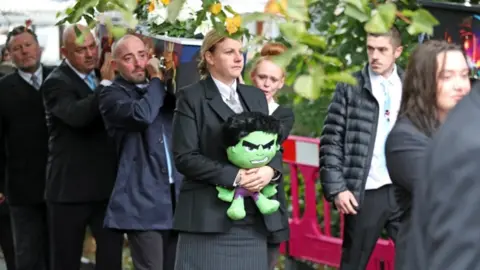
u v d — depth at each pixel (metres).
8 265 15.59
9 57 15.32
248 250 10.14
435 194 4.82
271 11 7.20
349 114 11.57
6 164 14.63
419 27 7.14
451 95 7.76
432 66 7.78
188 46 11.71
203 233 10.05
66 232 13.48
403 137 7.74
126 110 11.70
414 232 4.99
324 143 11.75
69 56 13.27
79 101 12.99
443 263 4.71
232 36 8.33
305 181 14.60
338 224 15.95
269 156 9.95
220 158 10.10
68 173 13.36
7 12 16.47
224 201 10.02
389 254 13.16
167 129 12.21
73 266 13.64
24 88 14.39
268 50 11.39
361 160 11.50
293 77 7.37
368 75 11.55
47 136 14.52
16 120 14.42
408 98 7.89
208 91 10.21
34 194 14.53
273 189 10.28
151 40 12.10
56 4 16.70
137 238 12.09
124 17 8.21
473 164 4.73
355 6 7.09
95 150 13.39
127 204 11.98
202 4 8.41
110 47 12.71
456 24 10.61
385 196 11.48
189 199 10.12
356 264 11.73
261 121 9.91
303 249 14.71
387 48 11.26
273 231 10.25
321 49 7.98
